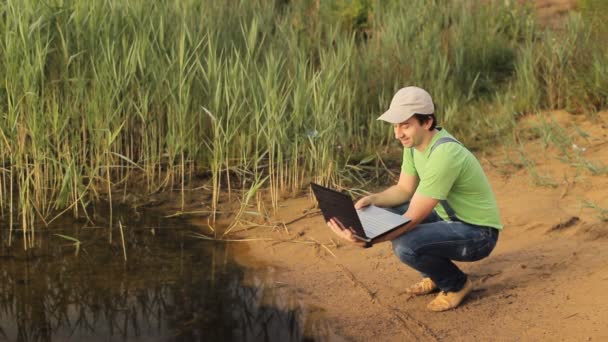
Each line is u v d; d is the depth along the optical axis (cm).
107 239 613
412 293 502
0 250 588
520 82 867
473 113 834
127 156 725
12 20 662
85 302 507
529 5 1060
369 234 427
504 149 761
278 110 687
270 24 921
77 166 724
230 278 546
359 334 461
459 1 1034
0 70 665
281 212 661
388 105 817
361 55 899
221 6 879
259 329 471
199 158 741
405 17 971
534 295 478
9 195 689
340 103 734
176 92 710
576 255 522
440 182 433
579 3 1027
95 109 675
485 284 502
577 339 419
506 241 562
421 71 857
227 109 710
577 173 670
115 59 696
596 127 784
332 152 698
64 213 662
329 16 1027
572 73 851
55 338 460
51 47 695
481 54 959
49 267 561
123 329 471
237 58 693
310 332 466
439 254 459
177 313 493
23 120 671
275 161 746
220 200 691
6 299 510
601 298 456
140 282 538
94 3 700
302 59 753
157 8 755
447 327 457
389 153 780
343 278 539
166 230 633
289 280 542
